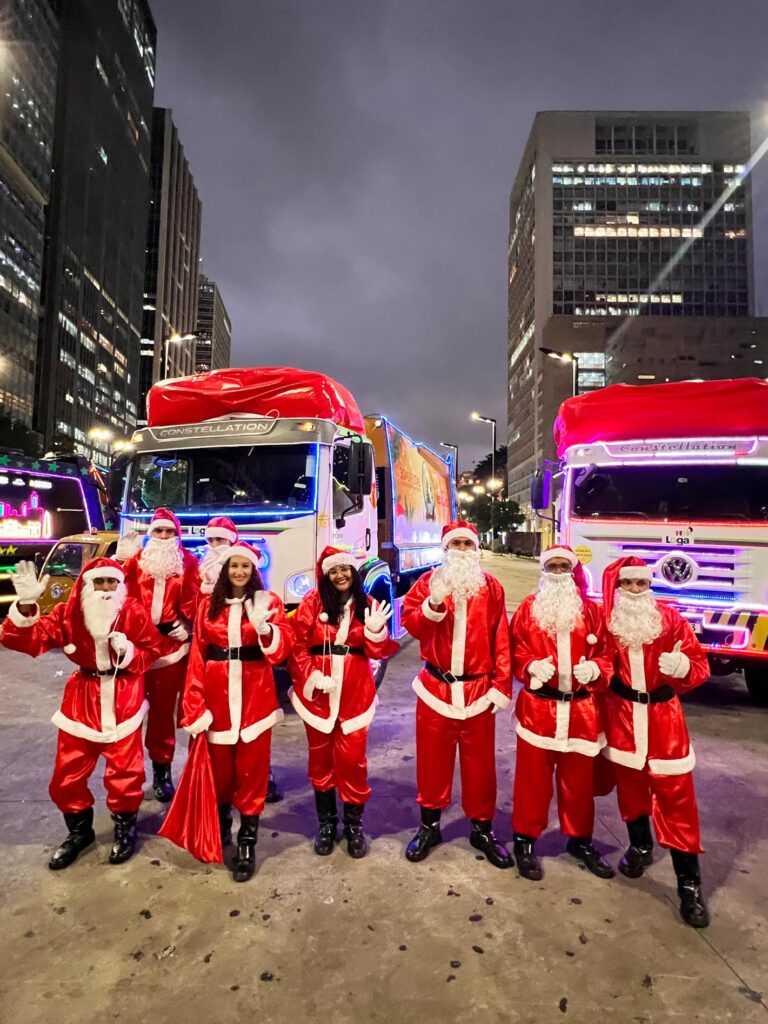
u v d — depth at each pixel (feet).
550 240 351.87
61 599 32.24
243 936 9.14
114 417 397.80
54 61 302.45
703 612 20.27
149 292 472.44
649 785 10.77
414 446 32.07
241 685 11.21
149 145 466.70
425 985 8.18
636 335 299.79
